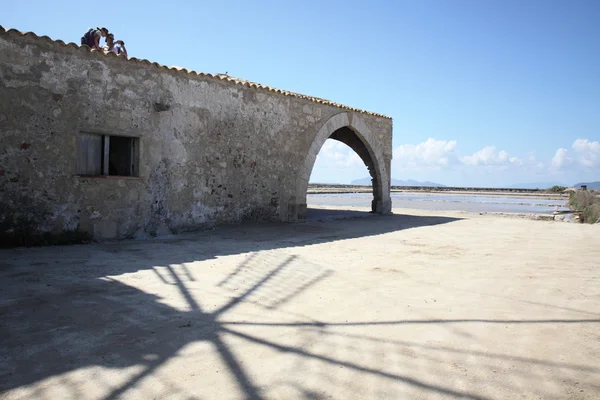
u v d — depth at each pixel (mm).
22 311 3377
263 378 2410
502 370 2564
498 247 7223
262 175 9797
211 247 6668
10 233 6027
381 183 13953
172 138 7910
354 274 5043
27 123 6129
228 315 3469
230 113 8984
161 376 2395
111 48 8766
